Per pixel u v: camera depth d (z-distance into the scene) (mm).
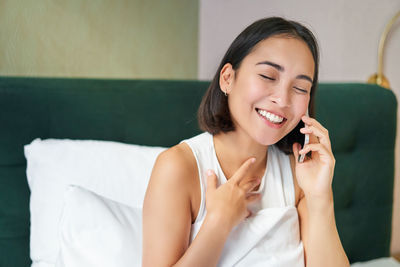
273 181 924
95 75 1630
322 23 1588
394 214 1689
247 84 755
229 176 879
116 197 1060
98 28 1598
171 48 1877
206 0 1966
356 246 1570
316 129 834
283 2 1691
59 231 914
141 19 1734
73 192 959
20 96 1177
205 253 710
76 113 1235
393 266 1398
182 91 1383
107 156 1110
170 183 776
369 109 1511
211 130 851
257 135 776
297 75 746
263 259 804
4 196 1170
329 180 837
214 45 1982
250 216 854
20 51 1393
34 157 1104
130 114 1301
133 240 895
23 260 1192
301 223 926
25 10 1381
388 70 1550
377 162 1559
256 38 762
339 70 1585
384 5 1507
